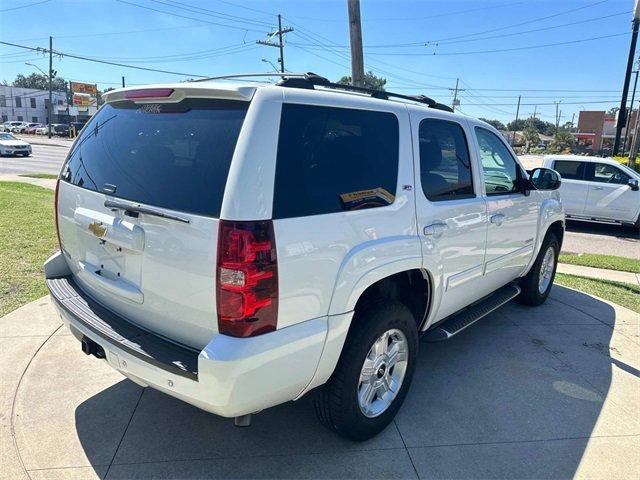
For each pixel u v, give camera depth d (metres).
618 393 3.70
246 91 2.36
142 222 2.51
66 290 3.20
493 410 3.42
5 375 3.61
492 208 3.99
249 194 2.22
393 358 3.17
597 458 2.95
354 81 8.88
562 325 5.04
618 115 19.38
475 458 2.92
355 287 2.64
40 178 17.44
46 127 69.06
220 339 2.24
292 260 2.33
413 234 3.08
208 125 2.44
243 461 2.82
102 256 2.87
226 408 2.25
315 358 2.50
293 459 2.85
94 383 3.56
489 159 4.14
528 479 2.76
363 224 2.71
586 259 8.24
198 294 2.31
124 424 3.12
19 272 5.95
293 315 2.38
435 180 3.35
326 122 2.63
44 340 4.16
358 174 2.75
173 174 2.46
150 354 2.40
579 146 84.69
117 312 2.86
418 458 2.90
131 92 2.86
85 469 2.72
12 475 2.64
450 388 3.71
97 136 3.13
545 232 5.11
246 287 2.19
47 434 2.99
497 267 4.29
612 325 5.07
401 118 3.15
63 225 3.29
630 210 11.58
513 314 5.32
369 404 3.04
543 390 3.71
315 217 2.45
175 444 2.95
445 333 3.62
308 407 3.38
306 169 2.47
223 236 2.19
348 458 2.88
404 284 3.40
